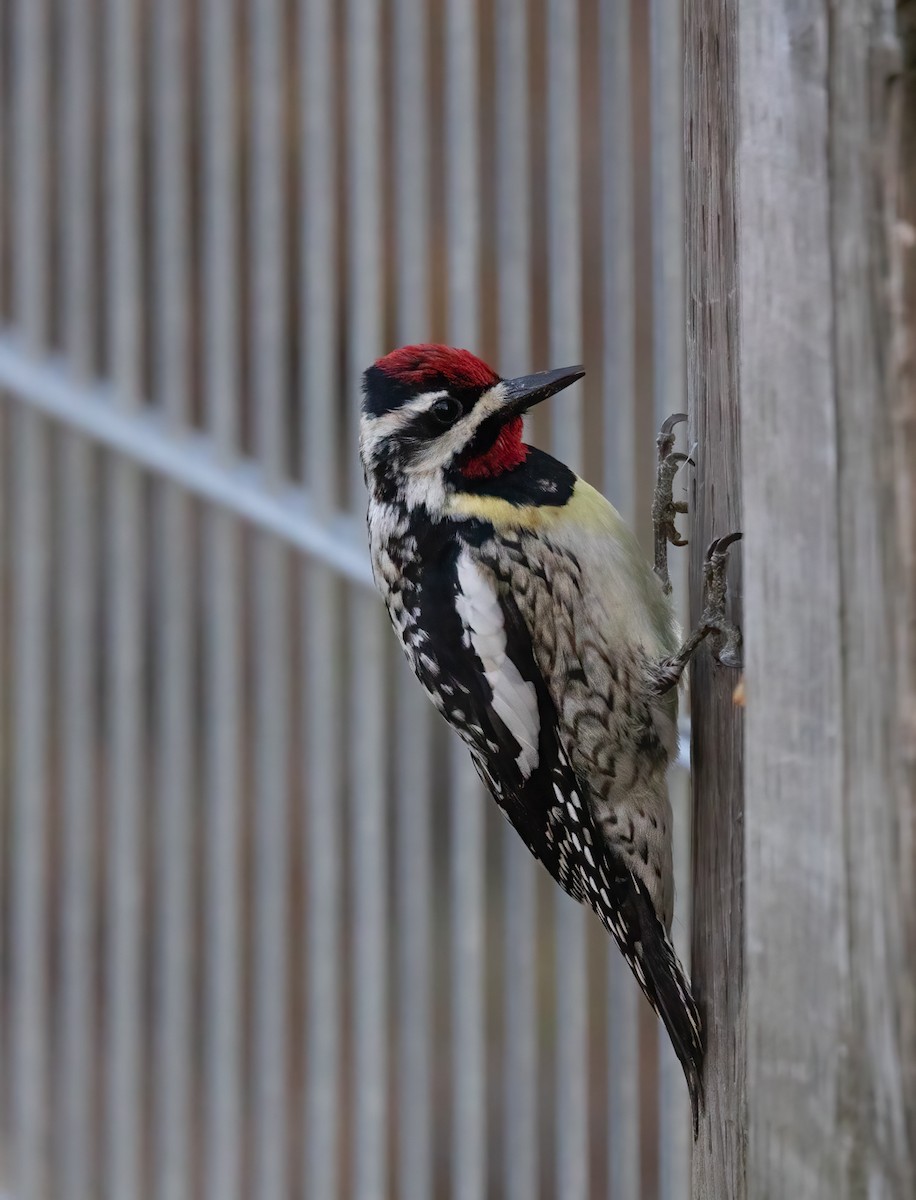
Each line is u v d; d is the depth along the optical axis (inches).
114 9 402.9
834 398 163.2
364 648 374.6
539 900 417.1
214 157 394.3
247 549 408.2
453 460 233.6
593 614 224.5
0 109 418.6
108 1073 419.8
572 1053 359.3
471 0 361.1
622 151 334.0
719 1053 193.6
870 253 160.4
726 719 195.3
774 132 167.3
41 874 414.3
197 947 415.8
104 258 419.2
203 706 417.7
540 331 371.6
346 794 389.1
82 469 408.2
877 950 160.4
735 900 191.9
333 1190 382.3
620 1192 345.1
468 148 361.1
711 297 197.5
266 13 386.3
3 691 426.9
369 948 375.9
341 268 390.6
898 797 159.0
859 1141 161.3
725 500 197.8
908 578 158.2
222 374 393.1
